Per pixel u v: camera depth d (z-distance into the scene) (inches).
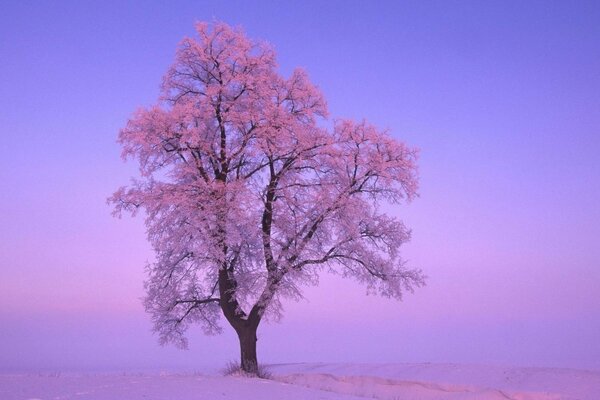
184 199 901.2
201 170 953.5
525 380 907.4
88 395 605.6
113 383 713.6
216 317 1068.5
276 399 675.4
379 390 948.6
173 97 1015.0
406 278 1039.0
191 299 1045.2
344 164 989.8
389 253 1042.7
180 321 1050.7
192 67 996.6
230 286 983.6
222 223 900.6
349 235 976.9
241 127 957.8
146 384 720.3
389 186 1006.4
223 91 962.7
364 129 993.5
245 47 981.8
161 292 1033.5
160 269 1030.4
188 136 919.7
